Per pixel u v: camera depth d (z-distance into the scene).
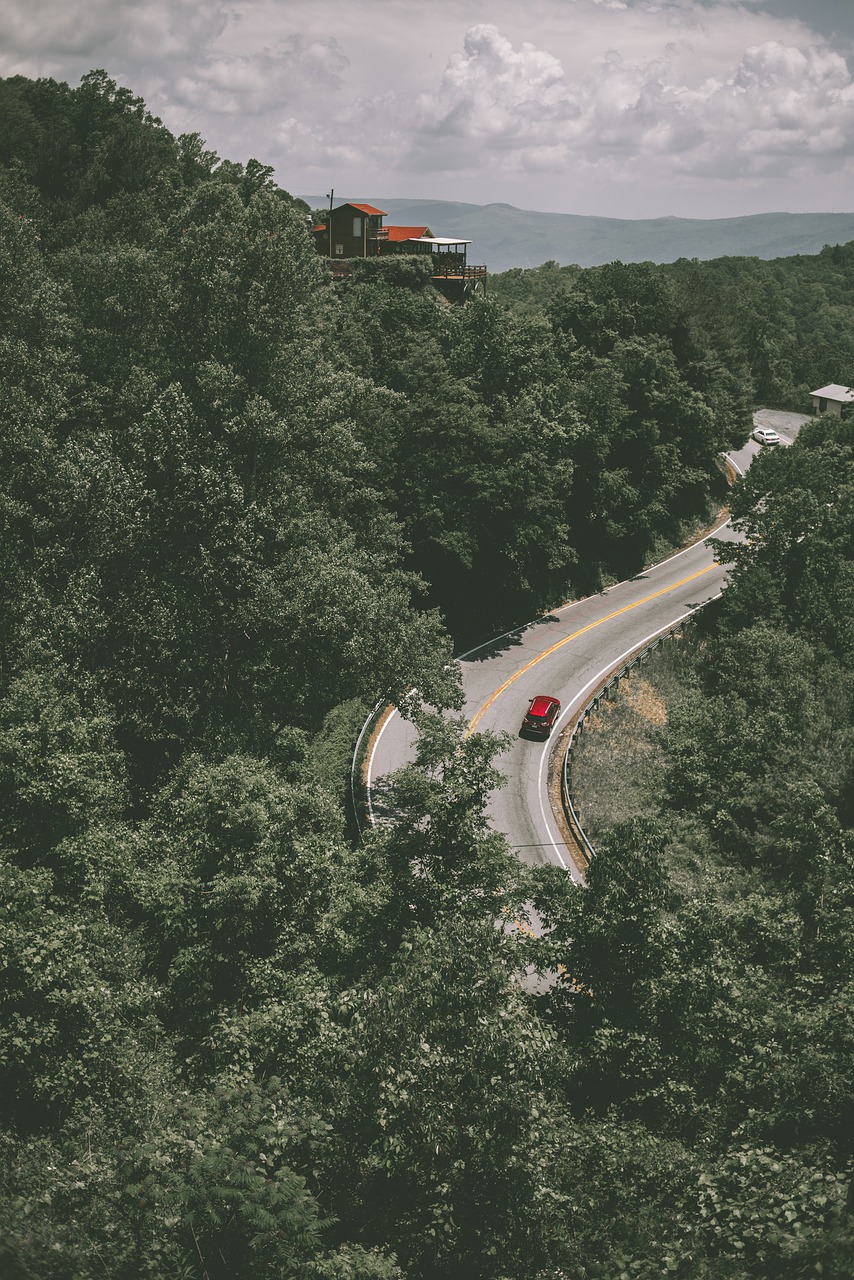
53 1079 15.87
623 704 52.25
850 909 21.47
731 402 92.38
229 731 32.28
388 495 51.66
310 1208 11.97
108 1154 12.98
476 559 57.97
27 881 18.20
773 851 39.97
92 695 29.97
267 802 21.72
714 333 95.00
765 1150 14.11
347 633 34.03
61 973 16.48
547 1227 13.47
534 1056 14.02
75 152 80.25
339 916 19.34
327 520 40.25
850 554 62.94
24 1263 10.68
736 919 21.78
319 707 43.50
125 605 32.62
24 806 21.16
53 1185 12.22
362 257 81.62
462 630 58.19
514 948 16.33
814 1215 12.57
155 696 32.75
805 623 58.06
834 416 82.50
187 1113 13.14
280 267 36.28
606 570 70.69
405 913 19.52
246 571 33.25
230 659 34.75
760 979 19.83
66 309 45.91
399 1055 13.84
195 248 36.88
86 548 33.81
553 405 62.47
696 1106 16.84
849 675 51.81
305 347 39.16
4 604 31.31
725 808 42.84
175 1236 11.62
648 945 18.55
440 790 20.61
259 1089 13.97
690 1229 13.35
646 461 72.94
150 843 23.27
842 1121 15.52
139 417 39.34
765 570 59.03
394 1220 13.86
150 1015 19.08
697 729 47.12
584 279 79.06
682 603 66.12
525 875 20.16
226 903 19.66
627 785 46.03
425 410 54.19
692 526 81.50
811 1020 17.38
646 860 19.42
